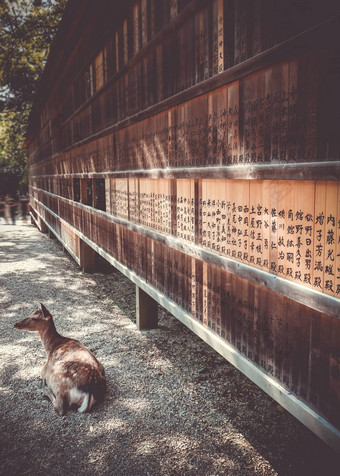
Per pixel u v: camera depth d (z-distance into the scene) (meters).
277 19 2.12
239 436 2.99
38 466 2.67
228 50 2.58
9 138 27.03
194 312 3.42
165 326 5.28
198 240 3.24
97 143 6.30
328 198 1.87
